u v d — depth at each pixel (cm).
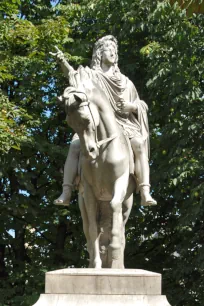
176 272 1877
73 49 2184
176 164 1856
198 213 1819
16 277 2106
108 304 986
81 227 2238
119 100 1134
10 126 1823
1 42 2075
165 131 1895
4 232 2156
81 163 1088
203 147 1894
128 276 1001
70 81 1073
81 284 998
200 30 1914
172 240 2125
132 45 2078
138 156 1125
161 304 995
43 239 2375
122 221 1116
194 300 1927
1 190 2238
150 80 1889
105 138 1071
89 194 1080
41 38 2095
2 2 2034
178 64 1866
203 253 1808
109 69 1155
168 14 1848
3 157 2017
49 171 2205
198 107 1906
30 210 2073
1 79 1928
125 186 1069
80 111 994
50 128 2308
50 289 1002
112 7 2056
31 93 2167
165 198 2055
